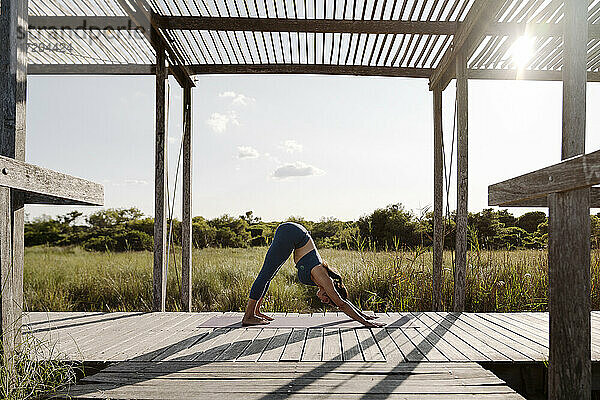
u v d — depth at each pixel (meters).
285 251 4.89
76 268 10.92
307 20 5.32
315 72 6.47
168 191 6.08
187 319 5.29
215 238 16.17
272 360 3.54
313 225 12.84
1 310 2.74
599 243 6.64
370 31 5.32
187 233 6.72
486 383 2.98
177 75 6.48
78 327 4.83
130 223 18.81
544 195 2.35
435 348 3.87
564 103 2.98
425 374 3.18
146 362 3.49
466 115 5.62
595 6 5.07
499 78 6.42
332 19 5.32
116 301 8.24
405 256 7.51
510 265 7.04
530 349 3.81
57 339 4.22
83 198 3.21
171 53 6.05
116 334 4.48
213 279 8.52
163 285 5.84
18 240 2.96
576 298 2.21
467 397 2.74
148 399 2.73
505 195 2.70
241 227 16.62
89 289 8.70
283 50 6.04
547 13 4.97
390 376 3.15
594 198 2.45
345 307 4.77
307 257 4.91
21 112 3.05
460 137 5.63
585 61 2.94
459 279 5.61
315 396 2.78
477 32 5.21
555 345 2.26
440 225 6.50
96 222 19.34
